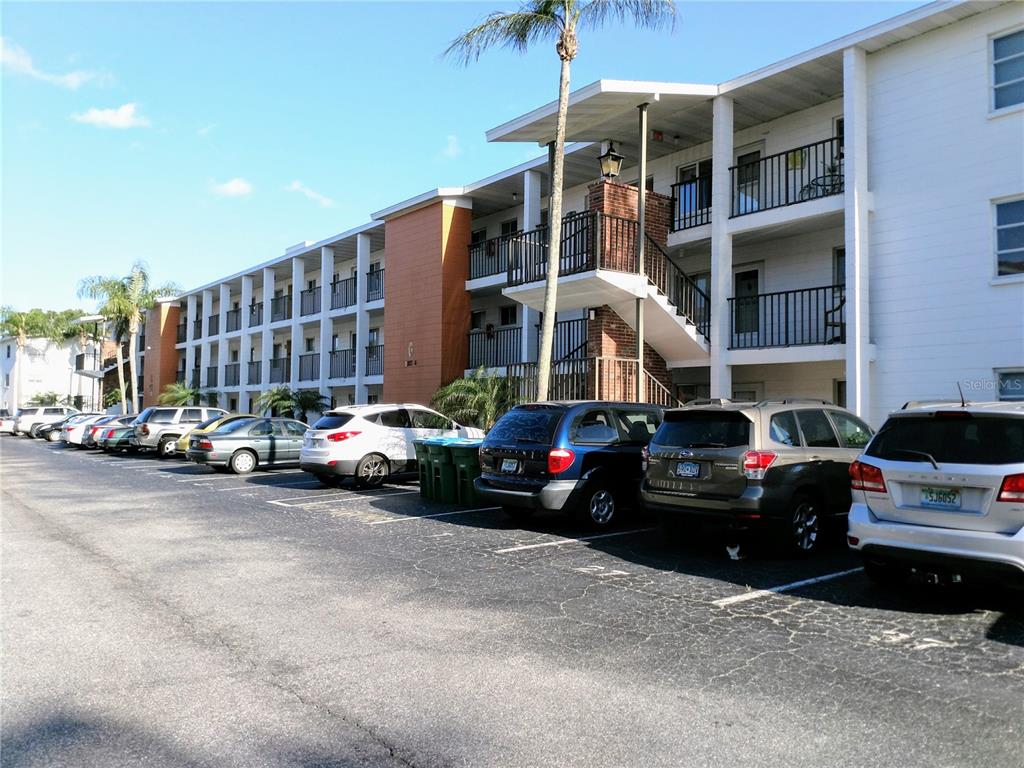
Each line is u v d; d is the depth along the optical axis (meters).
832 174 13.66
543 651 4.81
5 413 56.41
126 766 3.34
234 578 6.85
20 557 7.83
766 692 4.11
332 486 14.55
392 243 24.50
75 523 10.10
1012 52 11.46
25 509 11.55
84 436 29.81
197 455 17.86
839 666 4.51
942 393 11.99
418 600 6.05
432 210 22.73
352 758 3.40
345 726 3.74
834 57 13.12
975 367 11.64
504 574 6.94
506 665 4.56
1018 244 11.30
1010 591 6.25
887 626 5.29
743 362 14.18
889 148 12.77
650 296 14.01
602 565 7.29
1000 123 11.47
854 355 12.48
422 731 3.67
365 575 6.93
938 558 5.30
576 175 20.09
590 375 14.45
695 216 16.39
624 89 13.87
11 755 3.45
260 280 38.53
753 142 16.17
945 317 11.98
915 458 5.57
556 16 12.80
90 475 17.69
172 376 45.25
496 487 9.27
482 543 8.45
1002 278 11.35
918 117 12.41
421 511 10.96
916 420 5.74
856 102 12.75
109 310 39.06
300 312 31.78
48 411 41.69
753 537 8.36
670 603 5.92
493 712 3.88
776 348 13.66
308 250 30.78
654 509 7.75
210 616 5.64
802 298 14.52
